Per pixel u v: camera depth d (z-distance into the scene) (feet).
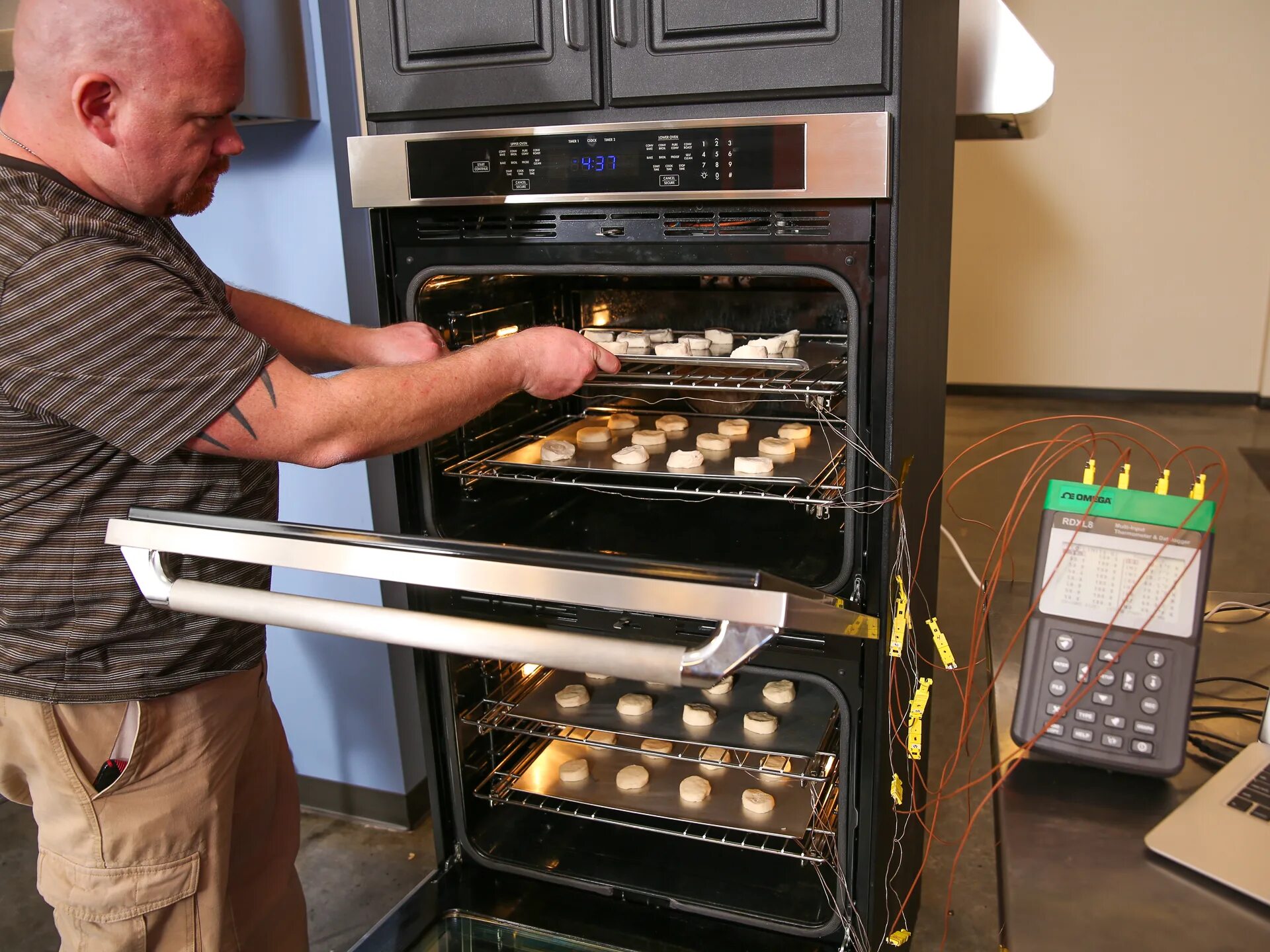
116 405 3.56
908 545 4.97
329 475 7.22
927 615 5.79
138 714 4.29
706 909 5.65
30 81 3.66
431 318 5.47
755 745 5.68
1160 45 18.28
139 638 4.24
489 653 3.11
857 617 3.22
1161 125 18.66
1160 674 3.27
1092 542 3.40
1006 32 5.38
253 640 4.75
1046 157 19.43
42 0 3.54
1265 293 18.89
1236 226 18.72
